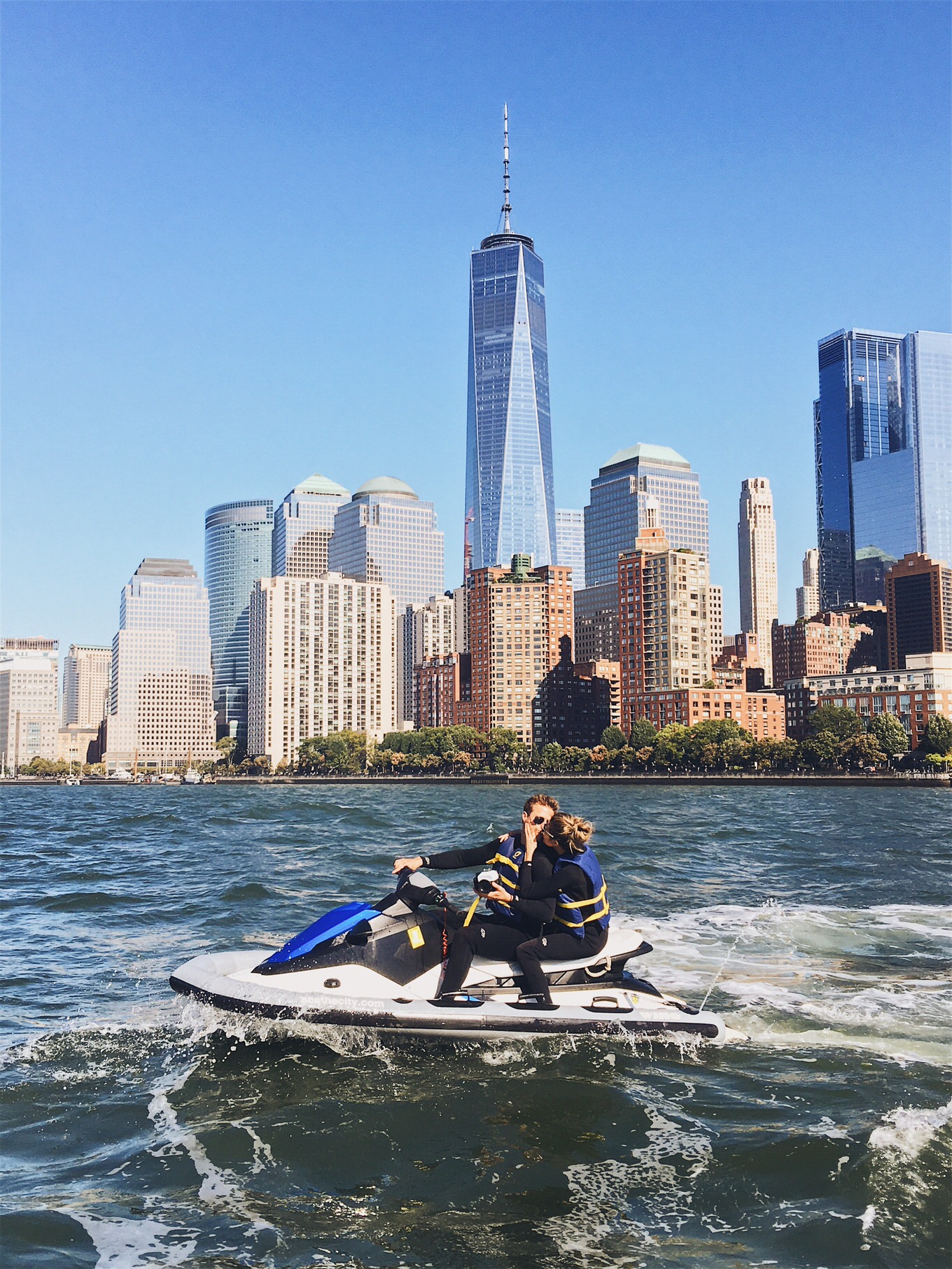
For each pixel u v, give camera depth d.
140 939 16.78
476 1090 9.24
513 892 11.02
